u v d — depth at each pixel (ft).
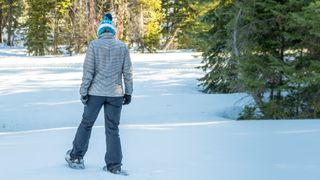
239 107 40.65
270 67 32.91
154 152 18.21
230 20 36.40
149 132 23.53
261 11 34.50
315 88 32.78
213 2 38.70
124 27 148.15
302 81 30.63
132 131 24.00
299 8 31.42
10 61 105.40
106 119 15.24
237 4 33.83
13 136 23.70
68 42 148.46
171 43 157.17
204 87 53.01
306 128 23.66
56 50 148.15
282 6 31.63
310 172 15.08
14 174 14.79
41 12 146.30
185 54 123.54
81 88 14.88
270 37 34.99
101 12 145.79
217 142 20.16
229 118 37.04
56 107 43.21
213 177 14.57
